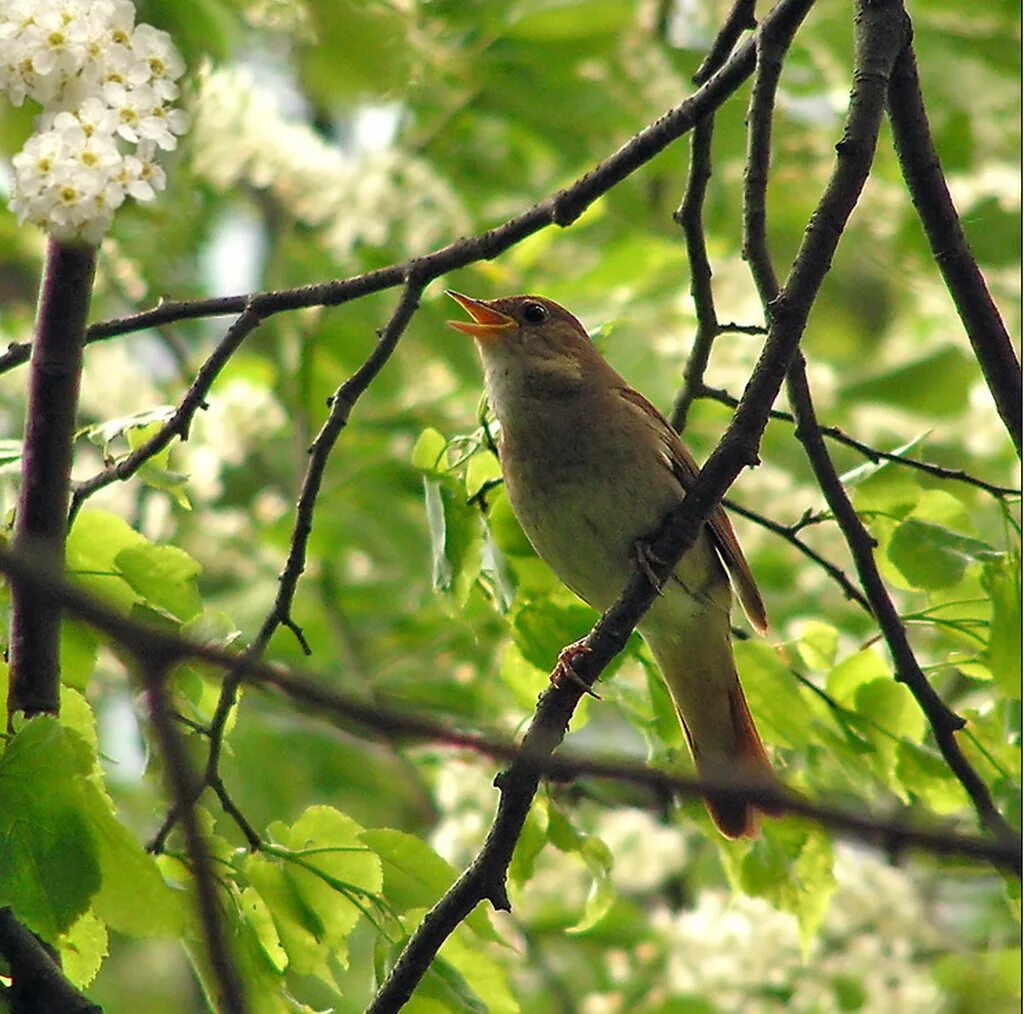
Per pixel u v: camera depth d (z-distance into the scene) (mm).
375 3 8445
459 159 12031
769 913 9875
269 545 11641
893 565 7039
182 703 5969
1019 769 7375
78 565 6281
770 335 5648
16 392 12359
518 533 7895
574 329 7871
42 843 4746
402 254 10727
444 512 7012
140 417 6484
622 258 11219
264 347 12617
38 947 5191
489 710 10414
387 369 10977
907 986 9641
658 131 6410
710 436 11305
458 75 10594
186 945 5543
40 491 5789
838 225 5594
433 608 11602
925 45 11297
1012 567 6930
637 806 7688
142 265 11141
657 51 10836
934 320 12367
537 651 7516
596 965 10602
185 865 5766
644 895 11500
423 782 11539
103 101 5023
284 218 12125
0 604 6105
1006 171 11805
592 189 6492
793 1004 9719
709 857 11547
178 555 6285
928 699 6516
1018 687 6875
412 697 11227
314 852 5957
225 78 9961
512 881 6980
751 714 7617
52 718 4863
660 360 10672
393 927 5938
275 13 8414
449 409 11453
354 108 9109
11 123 5715
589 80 10633
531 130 10922
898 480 7320
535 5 10539
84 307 5832
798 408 6664
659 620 7465
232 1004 3047
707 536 7484
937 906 10680
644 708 7875
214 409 11414
